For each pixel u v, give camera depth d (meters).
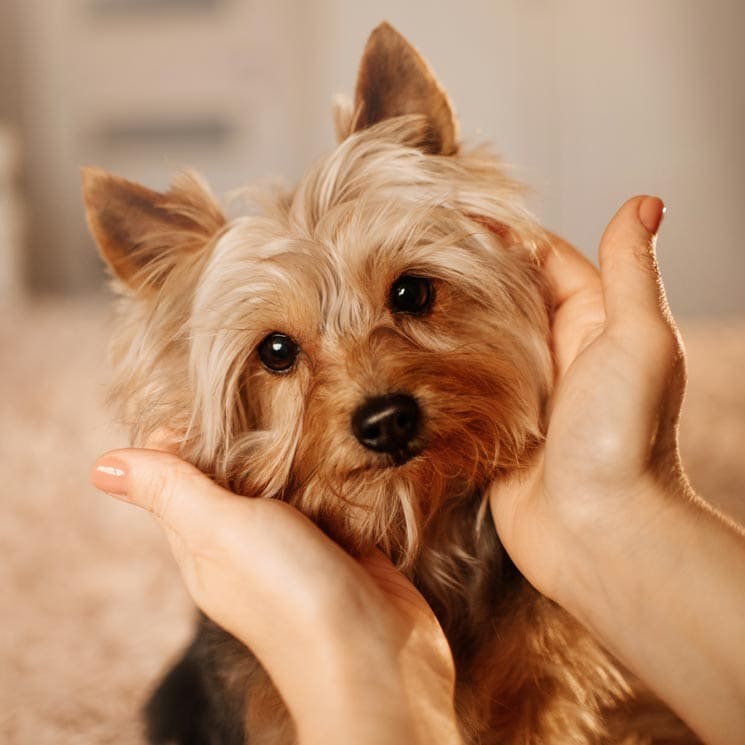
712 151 1.63
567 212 1.69
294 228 0.40
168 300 0.41
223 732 0.39
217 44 1.72
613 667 0.39
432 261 0.39
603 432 0.30
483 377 0.38
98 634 0.47
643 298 0.30
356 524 0.38
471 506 0.40
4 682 0.43
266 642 0.30
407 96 0.42
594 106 1.65
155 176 1.79
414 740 0.28
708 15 1.59
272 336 0.40
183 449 0.40
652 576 0.30
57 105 1.78
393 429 0.36
